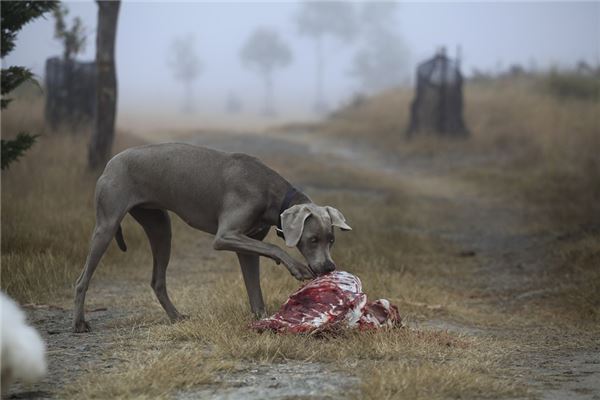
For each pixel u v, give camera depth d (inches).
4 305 205.9
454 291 478.3
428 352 283.6
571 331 365.4
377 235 597.3
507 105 1596.9
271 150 1384.1
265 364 264.1
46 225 515.2
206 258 546.0
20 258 442.6
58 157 753.6
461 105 1493.6
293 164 1165.7
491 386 238.5
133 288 438.0
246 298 371.6
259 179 330.3
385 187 994.1
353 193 909.8
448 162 1332.4
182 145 343.3
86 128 904.3
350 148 1581.0
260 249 318.7
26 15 470.0
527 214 800.3
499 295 472.7
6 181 624.7
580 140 1179.9
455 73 1493.6
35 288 416.2
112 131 729.6
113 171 339.9
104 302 401.4
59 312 382.3
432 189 1055.6
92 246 336.2
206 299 382.6
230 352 271.9
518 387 240.5
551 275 506.6
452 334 326.6
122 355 278.2
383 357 276.1
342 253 501.7
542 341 340.2
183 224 623.8
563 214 728.3
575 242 581.0
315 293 304.7
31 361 203.6
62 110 919.7
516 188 976.9
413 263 537.3
